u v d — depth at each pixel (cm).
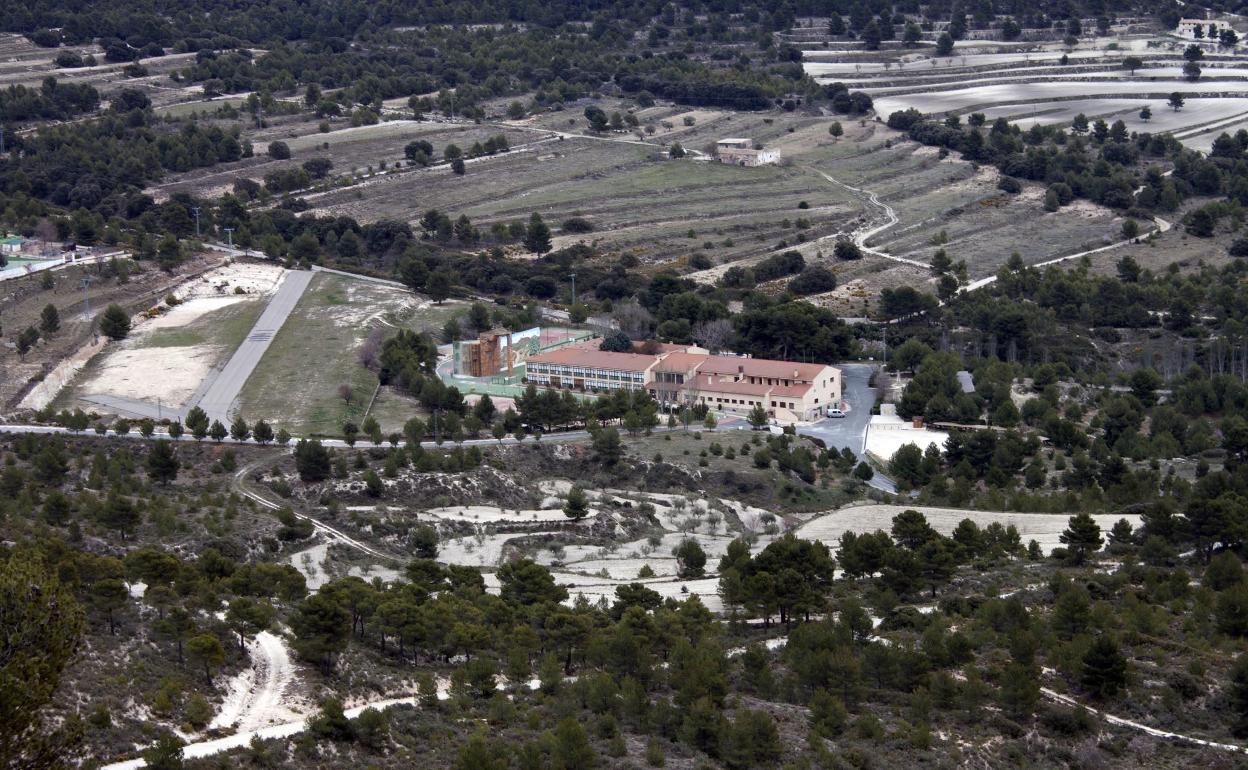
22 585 12662
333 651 19112
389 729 17188
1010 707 18838
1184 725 18775
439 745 16962
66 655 12800
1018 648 19900
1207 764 17825
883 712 18962
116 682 17088
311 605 19175
